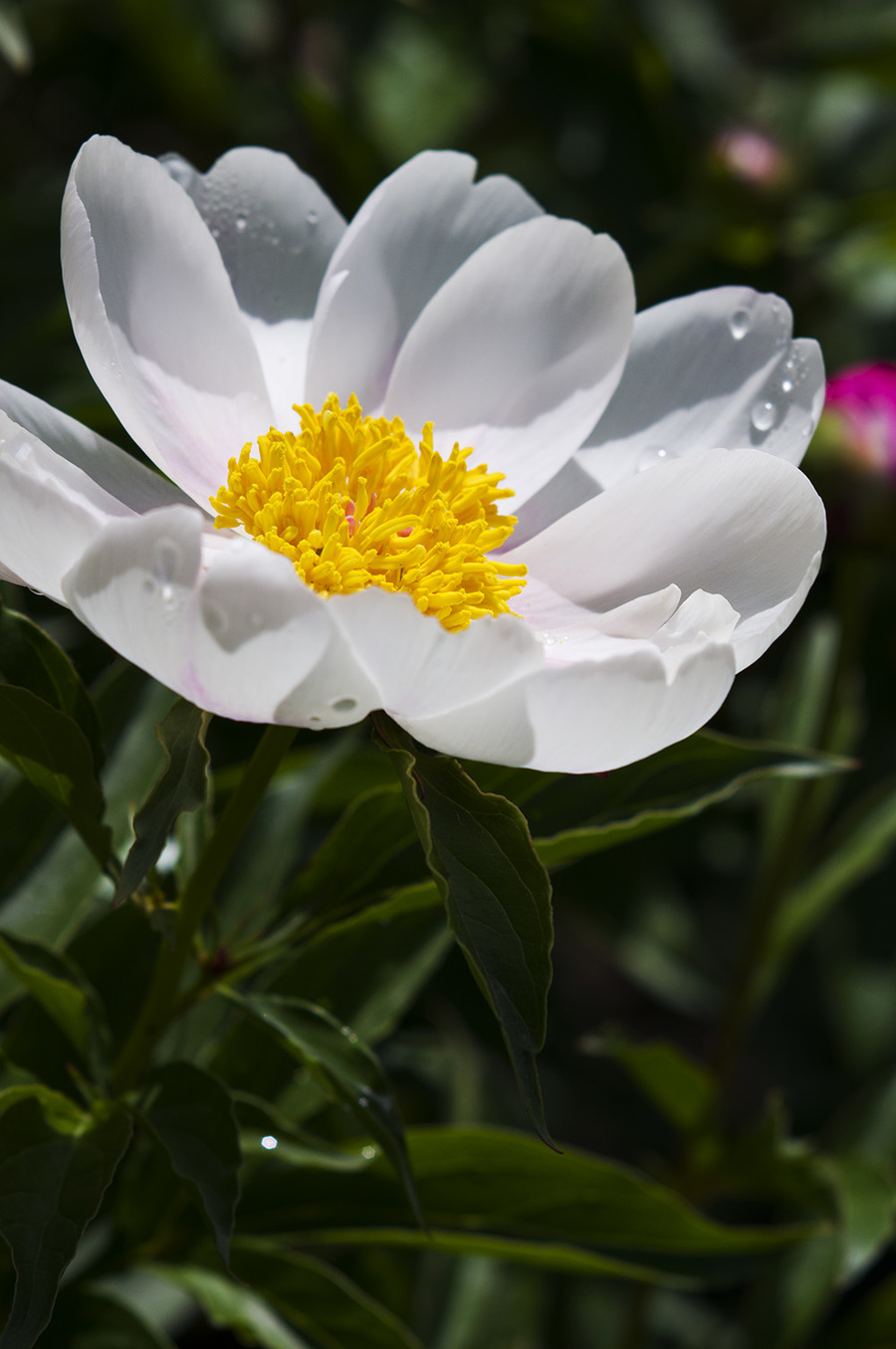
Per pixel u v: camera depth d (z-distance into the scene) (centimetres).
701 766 73
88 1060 71
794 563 70
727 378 72
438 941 76
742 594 70
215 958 71
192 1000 70
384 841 71
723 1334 88
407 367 73
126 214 70
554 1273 90
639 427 73
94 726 70
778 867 86
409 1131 73
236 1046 75
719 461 70
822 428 82
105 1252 74
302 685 66
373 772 82
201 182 73
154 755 75
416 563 70
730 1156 84
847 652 85
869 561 84
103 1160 69
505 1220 74
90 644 84
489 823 67
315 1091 75
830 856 87
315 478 71
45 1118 69
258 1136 73
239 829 69
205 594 65
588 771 67
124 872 66
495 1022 94
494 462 73
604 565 71
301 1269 74
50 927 74
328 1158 73
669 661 66
